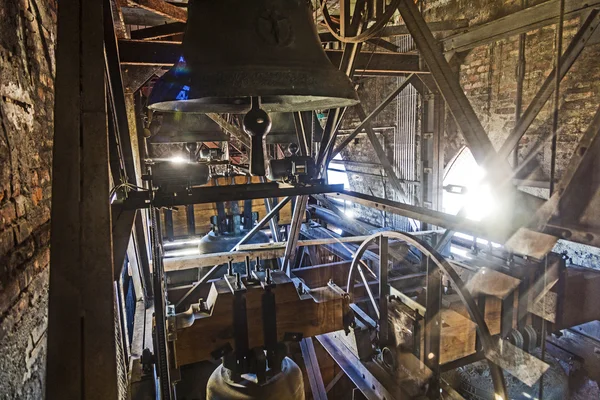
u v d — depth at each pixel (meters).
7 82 1.31
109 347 0.89
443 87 1.48
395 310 2.27
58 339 0.88
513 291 2.26
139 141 3.79
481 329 1.79
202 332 1.84
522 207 1.25
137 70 3.71
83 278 0.92
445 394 2.12
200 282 3.19
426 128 6.11
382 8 1.88
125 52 3.37
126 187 1.54
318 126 4.16
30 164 1.50
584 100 3.89
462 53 5.50
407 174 6.60
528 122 3.65
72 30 1.06
